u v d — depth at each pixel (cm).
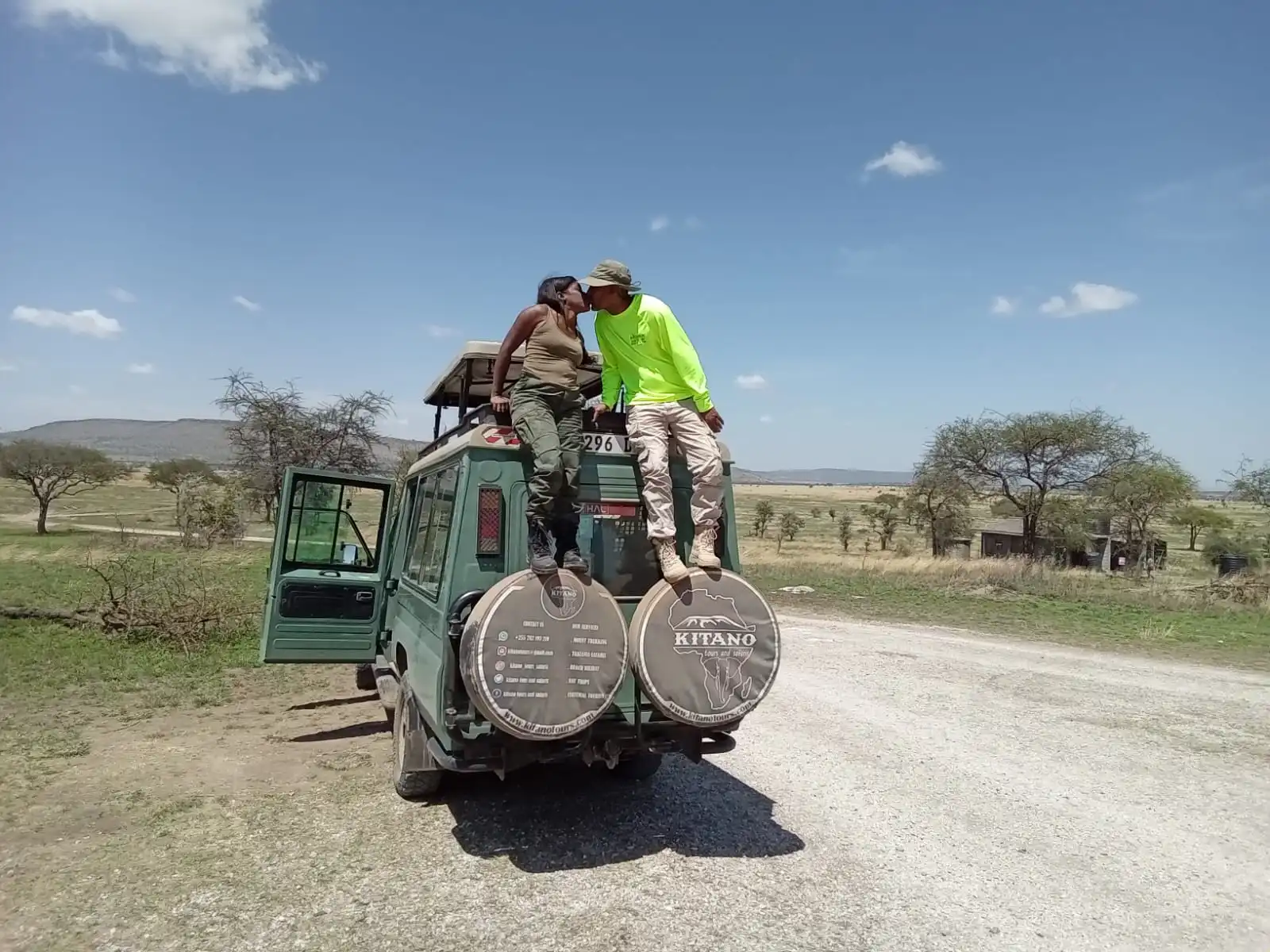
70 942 425
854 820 616
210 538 2777
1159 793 691
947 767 753
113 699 959
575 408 534
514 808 621
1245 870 540
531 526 497
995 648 1455
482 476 525
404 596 689
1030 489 3597
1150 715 968
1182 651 1470
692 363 527
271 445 2859
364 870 512
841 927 452
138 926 442
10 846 546
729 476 563
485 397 812
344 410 2938
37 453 4416
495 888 490
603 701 485
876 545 4944
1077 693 1084
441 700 500
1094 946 439
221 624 1321
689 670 502
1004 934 450
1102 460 3469
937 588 2377
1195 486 3578
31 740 789
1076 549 3512
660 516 520
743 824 602
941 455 3706
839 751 800
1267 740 862
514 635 471
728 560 557
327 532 862
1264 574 2505
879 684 1123
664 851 550
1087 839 588
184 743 791
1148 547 3669
